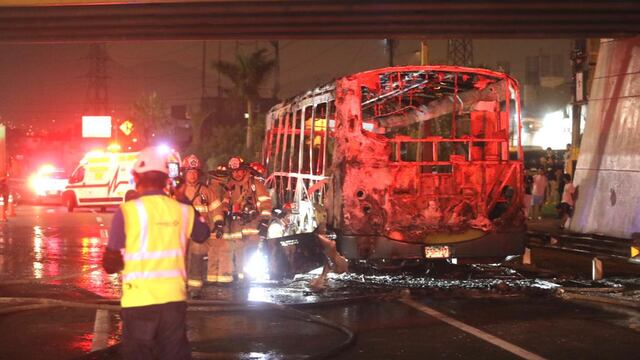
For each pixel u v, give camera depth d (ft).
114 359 25.02
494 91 43.65
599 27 63.62
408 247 41.29
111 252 17.47
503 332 29.63
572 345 27.40
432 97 48.44
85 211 114.62
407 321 31.86
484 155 43.11
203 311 33.60
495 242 41.91
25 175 185.78
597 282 42.80
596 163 69.97
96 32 69.97
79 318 32.42
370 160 41.63
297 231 50.72
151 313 17.26
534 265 50.72
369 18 63.21
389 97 47.60
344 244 41.24
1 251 58.70
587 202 70.49
